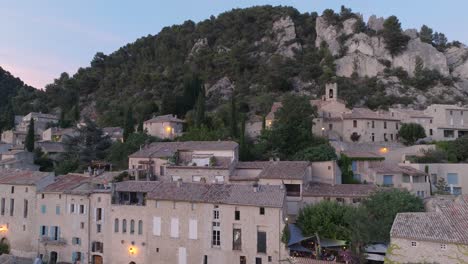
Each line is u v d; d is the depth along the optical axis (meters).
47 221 71.94
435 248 44.25
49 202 72.31
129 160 85.56
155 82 181.88
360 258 52.94
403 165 82.44
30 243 72.38
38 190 73.06
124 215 66.88
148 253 64.25
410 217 48.66
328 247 58.84
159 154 82.12
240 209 59.56
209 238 60.88
